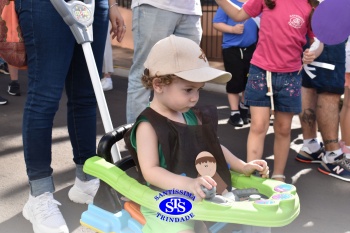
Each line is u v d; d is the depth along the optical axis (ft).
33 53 9.40
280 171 12.65
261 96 11.79
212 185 6.53
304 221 10.99
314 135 14.47
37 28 9.20
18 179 12.89
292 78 11.67
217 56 31.63
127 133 7.60
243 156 15.24
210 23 31.30
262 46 11.74
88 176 11.25
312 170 13.98
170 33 12.60
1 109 19.80
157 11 12.40
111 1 10.96
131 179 7.27
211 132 7.54
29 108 9.63
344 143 13.62
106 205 7.57
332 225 10.81
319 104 13.51
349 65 13.33
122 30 11.18
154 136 7.23
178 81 7.22
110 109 20.27
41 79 9.48
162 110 7.57
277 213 6.44
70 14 8.74
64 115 19.13
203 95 23.48
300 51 11.67
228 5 12.32
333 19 10.87
